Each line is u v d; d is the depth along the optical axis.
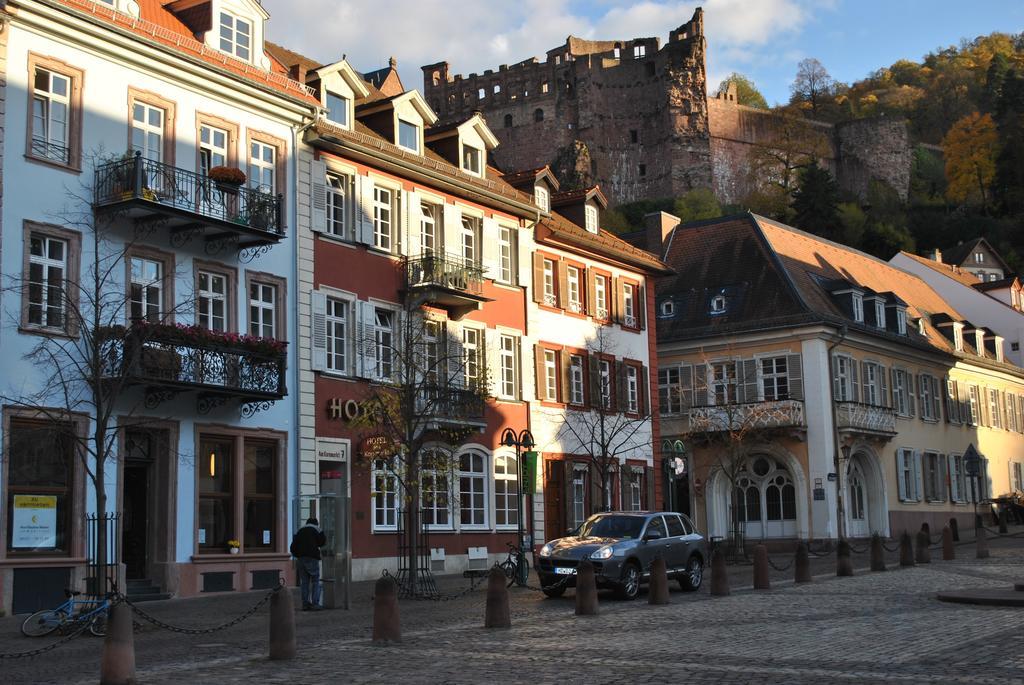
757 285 53.94
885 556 41.47
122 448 26.05
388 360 33.97
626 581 24.61
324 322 31.56
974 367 66.62
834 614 20.39
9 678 14.34
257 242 29.16
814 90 145.75
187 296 27.84
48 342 24.75
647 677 13.26
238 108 29.78
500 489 37.72
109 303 23.55
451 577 33.34
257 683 13.20
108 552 25.38
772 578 30.97
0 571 23.42
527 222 40.22
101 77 26.50
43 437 24.61
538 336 40.25
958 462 62.97
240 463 28.73
